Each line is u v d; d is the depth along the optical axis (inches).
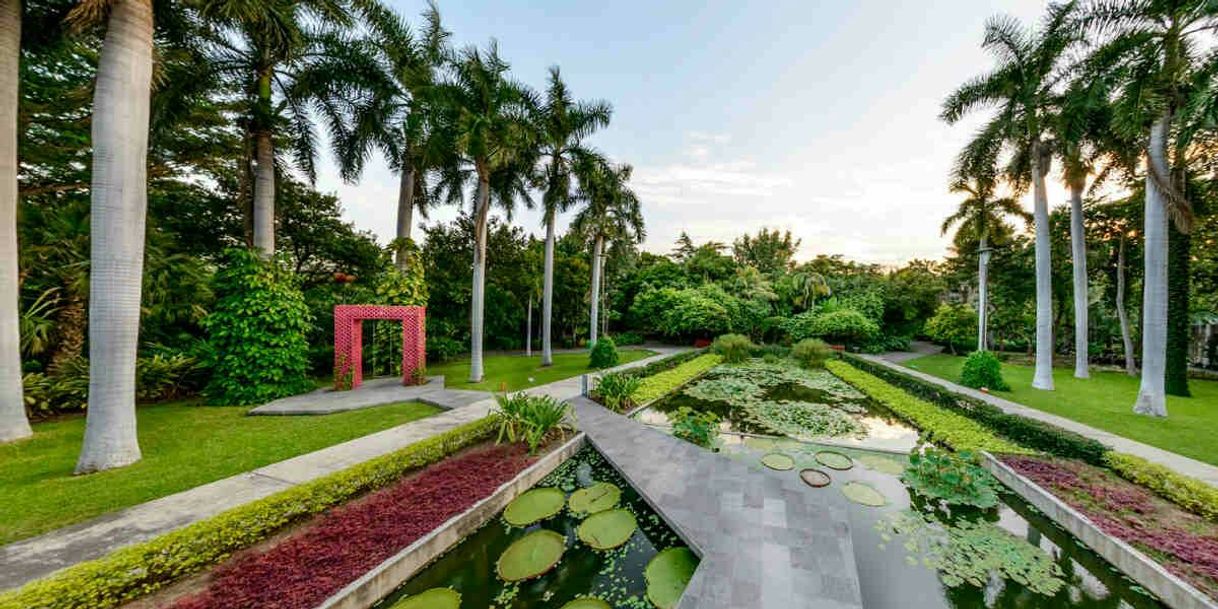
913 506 173.3
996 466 199.5
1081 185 393.7
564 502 170.6
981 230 553.0
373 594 113.0
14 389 215.5
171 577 106.4
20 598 86.7
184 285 340.5
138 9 181.5
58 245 291.0
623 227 629.9
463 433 210.4
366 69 375.6
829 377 475.2
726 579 115.0
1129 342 518.0
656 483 178.2
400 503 152.7
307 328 337.4
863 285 978.1
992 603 119.0
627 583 124.6
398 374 450.0
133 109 181.2
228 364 301.1
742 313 832.9
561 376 446.9
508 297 737.6
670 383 401.1
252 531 124.6
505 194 492.1
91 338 178.2
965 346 818.8
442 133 416.5
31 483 164.7
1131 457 183.0
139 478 170.2
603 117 512.7
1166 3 277.1
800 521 146.9
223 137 419.2
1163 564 120.9
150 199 411.8
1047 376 385.1
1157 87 278.1
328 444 213.8
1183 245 373.1
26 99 309.3
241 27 289.9
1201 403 337.7
